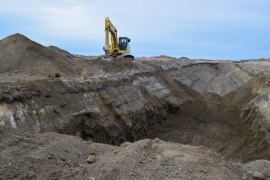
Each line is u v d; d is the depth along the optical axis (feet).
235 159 66.90
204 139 78.43
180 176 26.71
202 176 26.71
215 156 30.99
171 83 124.26
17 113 49.96
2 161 28.63
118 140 68.28
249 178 28.73
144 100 90.02
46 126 53.01
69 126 57.47
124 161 28.78
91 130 62.59
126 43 120.98
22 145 33.04
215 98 115.14
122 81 87.92
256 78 111.34
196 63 187.21
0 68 89.30
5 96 50.26
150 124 86.74
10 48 95.61
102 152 33.50
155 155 30.68
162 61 157.99
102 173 27.32
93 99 68.69
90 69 92.94
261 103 86.28
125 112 75.20
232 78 157.17
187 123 91.20
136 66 117.80
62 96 61.67
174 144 34.96
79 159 31.83
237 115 92.73
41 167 28.81
